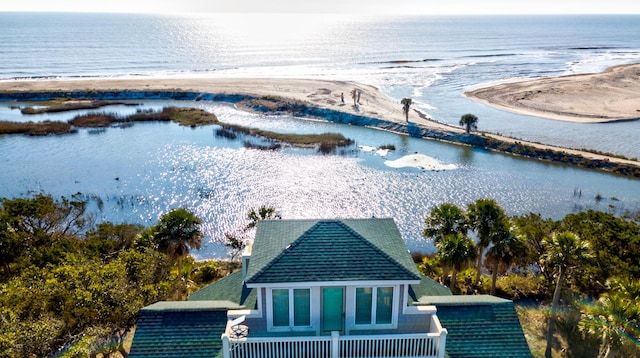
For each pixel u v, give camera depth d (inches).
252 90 4729.3
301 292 642.8
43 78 5349.4
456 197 2202.3
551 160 2760.8
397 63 7111.2
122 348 904.9
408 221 1943.9
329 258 643.5
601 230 1266.0
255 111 4025.6
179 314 678.5
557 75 5826.8
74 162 2642.7
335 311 657.6
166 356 636.7
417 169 2561.5
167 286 1038.4
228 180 2378.2
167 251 1244.5
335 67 6712.6
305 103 4094.5
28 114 3747.5
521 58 7741.1
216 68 6515.8
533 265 1429.6
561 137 3211.1
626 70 5866.1
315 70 6412.4
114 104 4202.8
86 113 3794.3
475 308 698.2
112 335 894.4
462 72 6186.0
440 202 2140.7
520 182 2415.1
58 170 2516.0
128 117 3597.4
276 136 3129.9
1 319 773.9
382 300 654.5
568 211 2090.3
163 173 2471.7
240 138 3120.1
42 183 2333.9
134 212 2012.8
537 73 6043.3
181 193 2212.1
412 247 1731.1
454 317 686.5
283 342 616.7
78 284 925.8
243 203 2102.6
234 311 657.6
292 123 3656.5
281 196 2178.9
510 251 1160.2
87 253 1315.2
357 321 661.9
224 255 1670.8
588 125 3528.5
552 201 2188.7
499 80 5541.3
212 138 3129.9
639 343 764.6
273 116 3868.1
